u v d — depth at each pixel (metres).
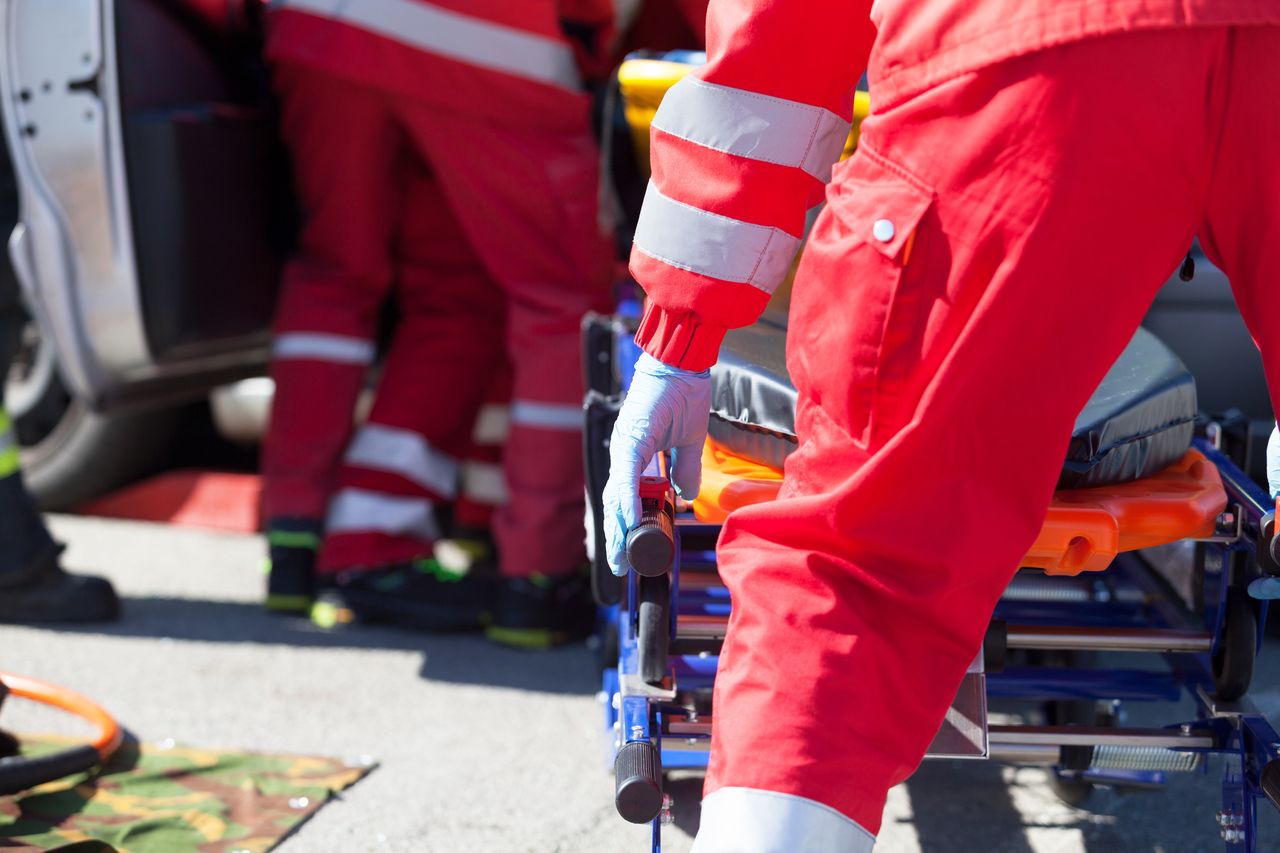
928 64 1.45
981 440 1.47
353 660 3.47
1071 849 2.50
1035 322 1.43
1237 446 2.46
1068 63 1.37
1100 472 2.03
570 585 3.64
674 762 2.26
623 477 1.75
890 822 2.61
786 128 1.68
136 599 3.89
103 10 3.28
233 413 4.68
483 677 3.37
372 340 3.81
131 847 2.42
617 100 3.05
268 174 3.84
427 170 3.78
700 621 2.21
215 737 2.96
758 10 1.64
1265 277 1.49
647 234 1.75
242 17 3.82
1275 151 1.42
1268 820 2.61
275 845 2.46
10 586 3.61
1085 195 1.38
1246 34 1.39
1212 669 2.16
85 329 3.46
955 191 1.43
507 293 3.58
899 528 1.50
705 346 1.78
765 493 1.94
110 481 4.65
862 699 1.48
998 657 2.11
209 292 3.59
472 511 4.19
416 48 3.35
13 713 3.06
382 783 2.75
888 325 1.48
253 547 4.41
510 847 2.49
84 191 3.37
